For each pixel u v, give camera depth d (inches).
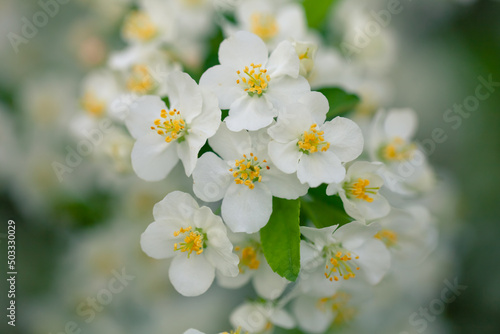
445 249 12.6
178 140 9.4
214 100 9.1
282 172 9.0
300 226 9.0
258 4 11.6
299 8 11.5
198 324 11.6
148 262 11.9
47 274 12.0
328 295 9.2
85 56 12.8
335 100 10.0
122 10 12.7
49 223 12.1
